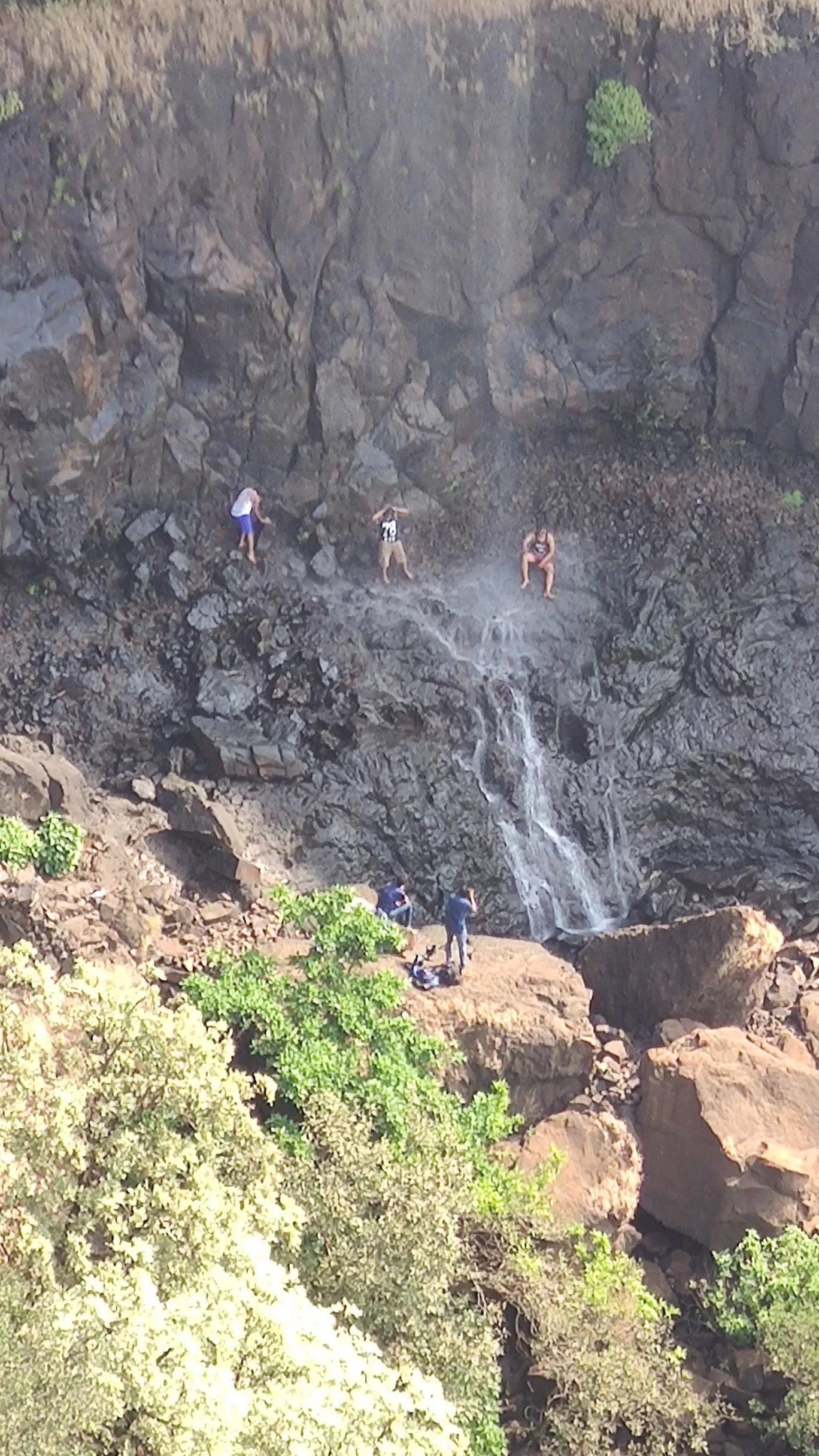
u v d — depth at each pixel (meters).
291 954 21.38
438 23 28.62
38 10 27.25
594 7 29.19
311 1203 16.39
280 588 29.64
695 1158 21.16
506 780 29.09
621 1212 20.77
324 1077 18.89
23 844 21.52
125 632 28.77
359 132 28.88
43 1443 11.27
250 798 27.09
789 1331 18.39
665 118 29.70
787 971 25.58
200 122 27.95
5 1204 13.48
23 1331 12.02
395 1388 14.34
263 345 29.30
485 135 29.42
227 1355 12.39
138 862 23.59
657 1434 17.25
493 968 22.45
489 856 28.59
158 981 20.70
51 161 27.12
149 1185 14.52
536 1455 17.17
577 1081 21.84
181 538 29.38
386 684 28.72
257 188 28.73
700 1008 23.66
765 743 29.61
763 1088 21.56
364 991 20.03
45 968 14.91
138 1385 11.82
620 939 24.20
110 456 28.88
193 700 28.11
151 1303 12.35
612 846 29.42
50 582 28.67
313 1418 12.02
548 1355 17.28
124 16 27.62
